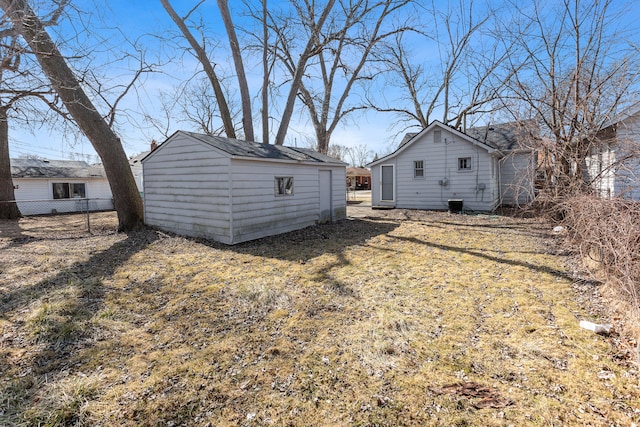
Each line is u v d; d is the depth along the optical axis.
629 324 3.19
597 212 4.35
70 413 2.25
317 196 10.25
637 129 7.40
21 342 3.22
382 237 8.14
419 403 2.26
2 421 2.17
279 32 14.09
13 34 5.51
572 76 7.62
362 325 3.45
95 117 8.68
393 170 14.54
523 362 2.69
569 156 7.28
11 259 6.34
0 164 13.62
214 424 2.14
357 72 15.71
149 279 5.11
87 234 9.23
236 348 3.06
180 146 8.28
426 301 4.04
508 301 3.96
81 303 4.16
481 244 7.05
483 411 2.16
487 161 12.32
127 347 3.12
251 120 12.96
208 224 7.77
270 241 7.78
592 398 2.24
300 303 4.09
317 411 2.23
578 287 4.35
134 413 2.25
